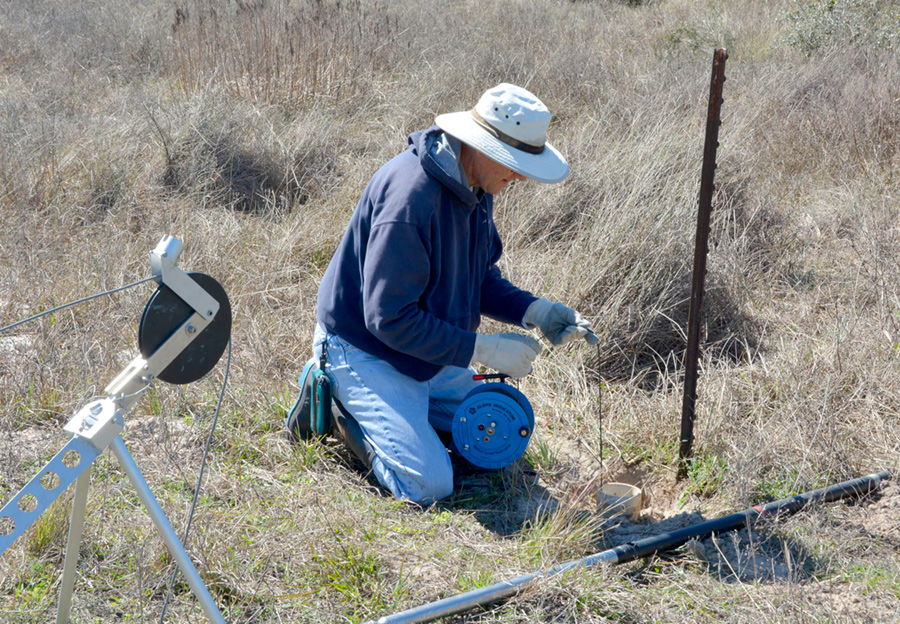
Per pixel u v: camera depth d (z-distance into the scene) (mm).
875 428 3234
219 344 1787
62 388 3357
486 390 3033
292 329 4047
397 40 9234
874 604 2354
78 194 5473
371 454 3010
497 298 3230
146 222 5242
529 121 2666
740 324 4203
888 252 4488
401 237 2719
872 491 2936
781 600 2332
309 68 7863
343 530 2664
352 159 6441
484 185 2934
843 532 2697
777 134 6719
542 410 3600
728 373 3600
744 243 4719
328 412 3070
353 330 3027
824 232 5312
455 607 2291
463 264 2979
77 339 3643
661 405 3445
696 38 10758
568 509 2715
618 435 3400
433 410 3346
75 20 11469
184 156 6047
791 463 3066
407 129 6988
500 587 2363
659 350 4109
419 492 2916
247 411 3365
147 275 4336
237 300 4266
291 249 4840
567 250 4777
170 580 2367
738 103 7383
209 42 8281
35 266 4285
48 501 1562
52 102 7598
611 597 2385
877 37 9219
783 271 4828
